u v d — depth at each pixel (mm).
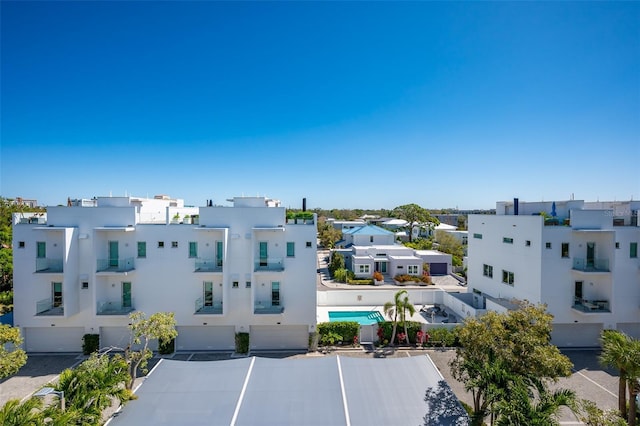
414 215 76938
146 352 18906
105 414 17953
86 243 25266
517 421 11367
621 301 25750
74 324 25266
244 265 25766
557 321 25891
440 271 53062
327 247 79750
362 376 16312
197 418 13328
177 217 27969
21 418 11039
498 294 30781
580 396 19891
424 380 15977
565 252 25969
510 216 29172
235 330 25906
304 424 13016
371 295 36812
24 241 24906
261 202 26734
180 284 25672
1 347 17734
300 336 26438
